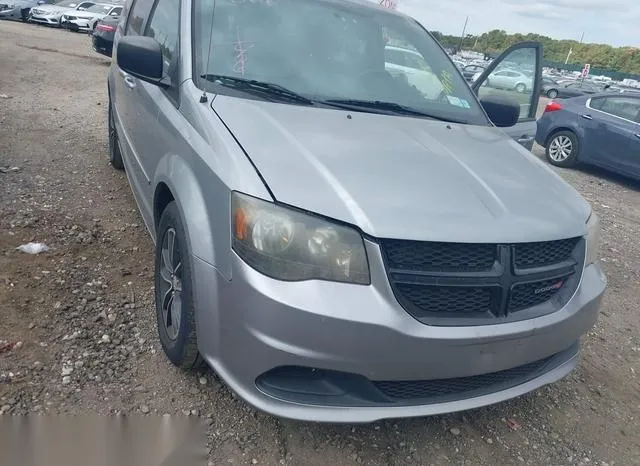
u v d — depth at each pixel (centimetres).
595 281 275
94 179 520
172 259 280
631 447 287
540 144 1058
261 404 221
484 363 230
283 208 216
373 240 213
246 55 314
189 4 324
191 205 247
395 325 211
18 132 635
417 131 304
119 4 2369
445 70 389
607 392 330
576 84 3225
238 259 219
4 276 337
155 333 309
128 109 408
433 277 219
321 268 213
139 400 262
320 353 210
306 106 298
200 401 266
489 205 242
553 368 273
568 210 266
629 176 932
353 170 239
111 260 379
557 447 278
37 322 302
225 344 229
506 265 229
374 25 376
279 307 209
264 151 239
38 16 2208
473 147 304
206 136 257
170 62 322
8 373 263
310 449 250
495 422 288
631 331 412
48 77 1012
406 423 276
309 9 359
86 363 279
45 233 401
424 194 235
